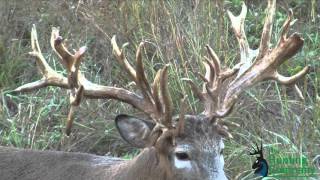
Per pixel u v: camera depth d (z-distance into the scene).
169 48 18.22
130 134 13.05
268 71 13.74
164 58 18.19
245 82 13.60
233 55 18.36
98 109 17.88
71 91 13.21
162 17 18.80
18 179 14.14
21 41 20.39
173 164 12.59
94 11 19.81
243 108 17.42
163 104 12.82
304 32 20.19
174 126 12.62
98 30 19.61
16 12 20.59
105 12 19.75
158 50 18.30
